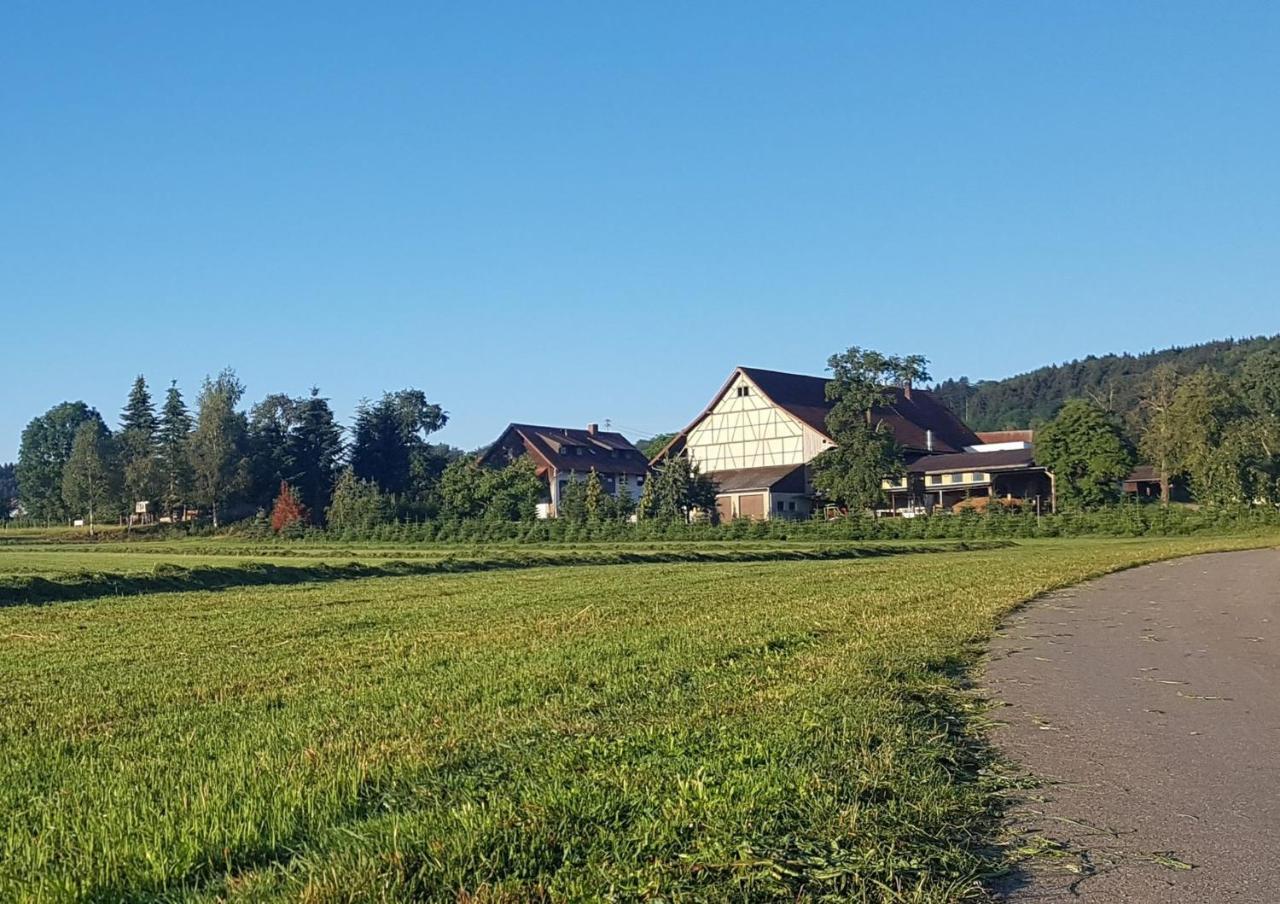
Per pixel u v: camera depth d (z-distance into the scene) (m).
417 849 5.96
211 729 10.27
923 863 5.97
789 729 8.95
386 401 114.81
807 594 25.22
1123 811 7.25
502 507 82.12
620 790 7.06
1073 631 17.64
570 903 5.30
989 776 8.12
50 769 8.77
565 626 18.89
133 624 21.83
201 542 80.88
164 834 6.47
